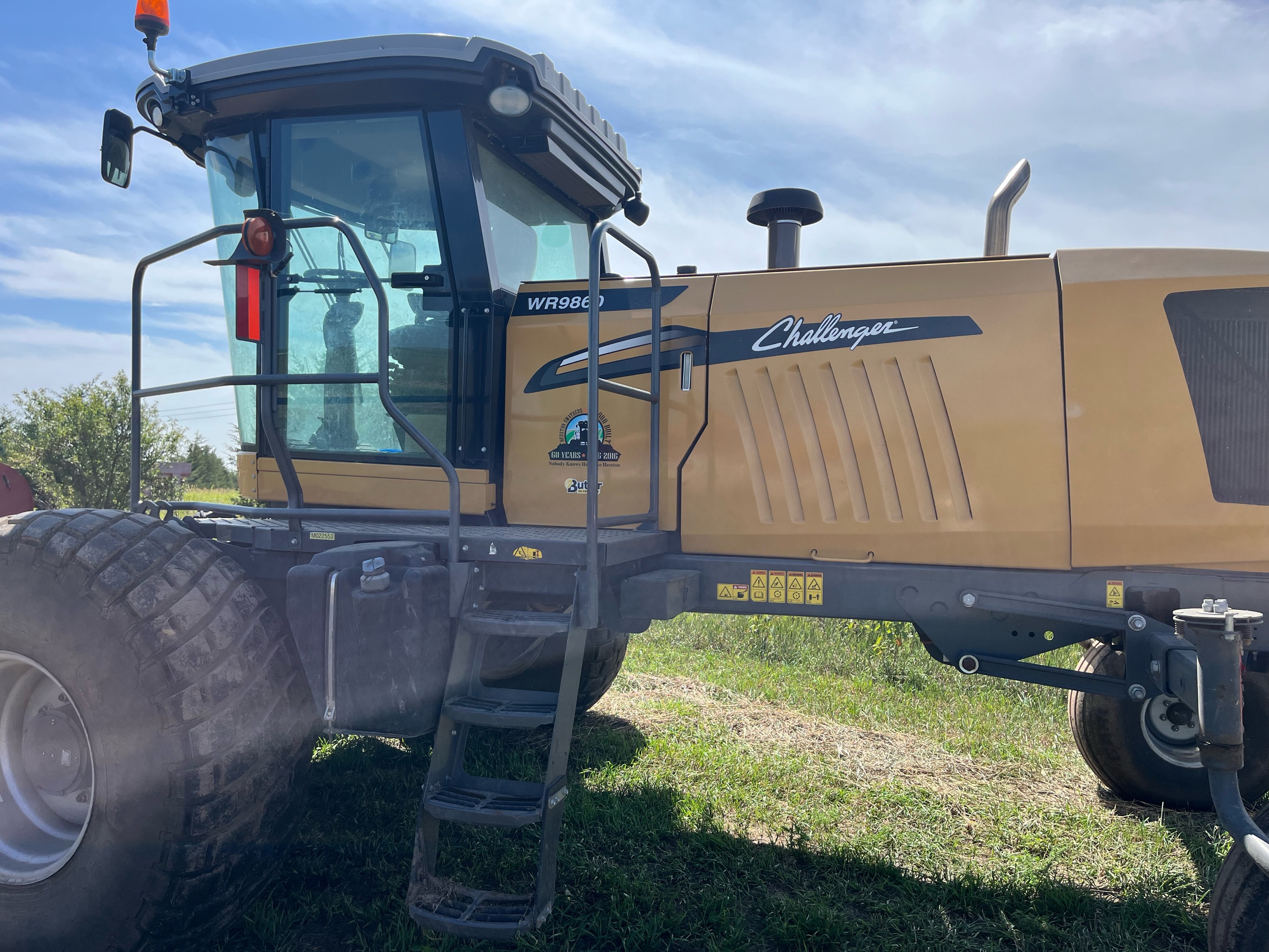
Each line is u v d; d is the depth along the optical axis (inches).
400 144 123.3
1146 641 100.1
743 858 115.2
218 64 121.6
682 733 168.2
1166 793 135.0
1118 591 104.0
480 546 102.1
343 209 125.3
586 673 170.2
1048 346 107.0
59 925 89.6
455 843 118.2
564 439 123.6
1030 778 150.6
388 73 116.0
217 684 91.0
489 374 122.0
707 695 198.4
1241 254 106.6
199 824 87.6
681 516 119.2
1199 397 104.4
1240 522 102.3
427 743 160.2
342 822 126.0
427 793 93.3
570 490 123.3
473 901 91.0
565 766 94.9
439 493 122.7
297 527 109.9
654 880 110.4
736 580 113.7
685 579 110.1
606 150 142.0
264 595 103.4
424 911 89.0
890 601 109.1
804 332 115.5
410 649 95.0
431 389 123.0
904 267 114.3
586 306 124.0
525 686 163.0
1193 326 105.0
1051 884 109.1
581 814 125.7
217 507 109.7
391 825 124.4
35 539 97.0
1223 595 101.8
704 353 119.0
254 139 127.0
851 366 113.7
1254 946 75.3
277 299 126.4
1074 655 188.2
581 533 112.7
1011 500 107.7
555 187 146.0
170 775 87.2
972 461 109.0
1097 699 138.3
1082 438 105.6
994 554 108.3
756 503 116.3
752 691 200.7
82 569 93.2
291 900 104.6
